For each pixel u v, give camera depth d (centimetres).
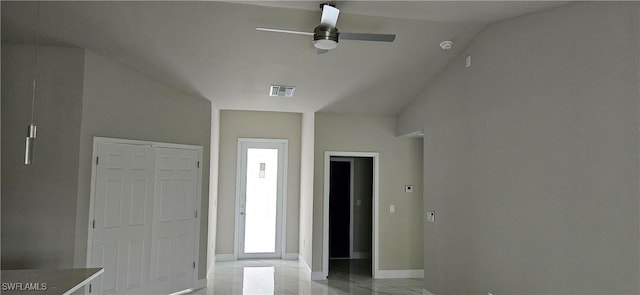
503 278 364
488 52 395
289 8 366
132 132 466
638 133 250
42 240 390
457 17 359
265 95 572
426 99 545
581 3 293
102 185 427
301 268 696
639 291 247
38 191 392
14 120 392
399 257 646
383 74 509
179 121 538
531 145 334
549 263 312
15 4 339
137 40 407
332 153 644
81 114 404
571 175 296
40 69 400
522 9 329
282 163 784
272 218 778
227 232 756
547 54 321
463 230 434
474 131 418
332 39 339
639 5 252
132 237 464
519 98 349
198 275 564
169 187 518
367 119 656
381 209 648
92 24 375
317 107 623
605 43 273
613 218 264
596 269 275
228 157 762
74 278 272
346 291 562
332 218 805
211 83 522
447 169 474
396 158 658
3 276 276
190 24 387
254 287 575
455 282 447
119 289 446
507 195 361
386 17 385
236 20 384
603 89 274
